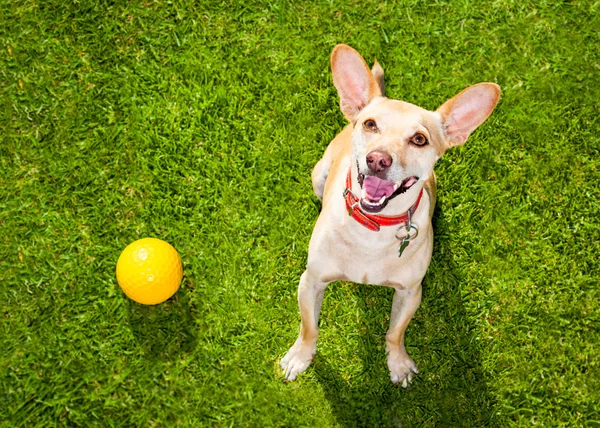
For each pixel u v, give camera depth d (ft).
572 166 4.60
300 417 4.12
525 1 4.83
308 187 4.50
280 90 4.67
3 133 4.50
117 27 4.72
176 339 4.21
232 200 4.47
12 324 4.17
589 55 4.79
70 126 4.53
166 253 3.90
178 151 4.54
